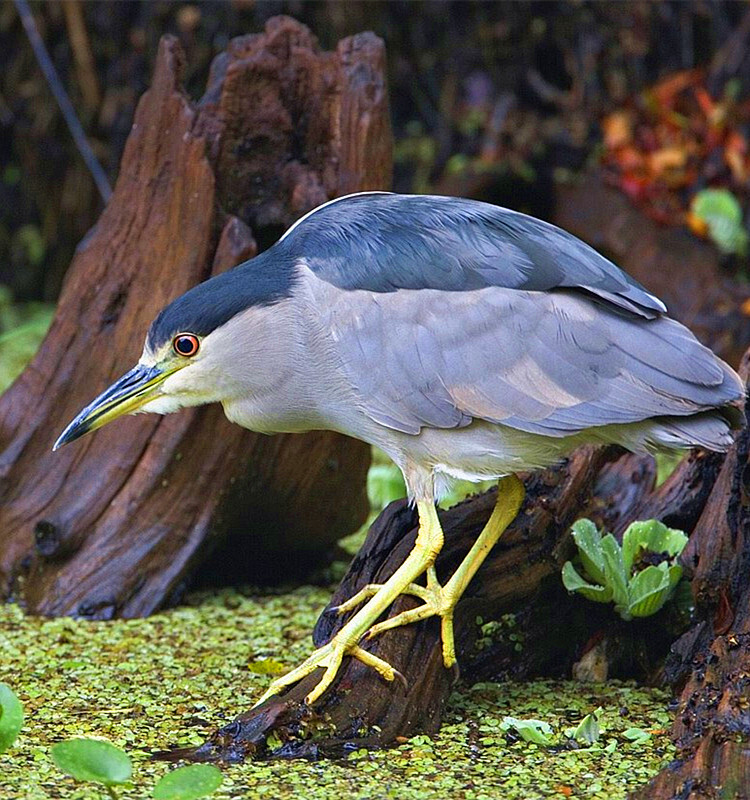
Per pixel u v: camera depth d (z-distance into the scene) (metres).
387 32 18.86
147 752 7.40
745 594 7.88
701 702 7.41
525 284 7.89
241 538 11.11
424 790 6.86
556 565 8.90
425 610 8.08
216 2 18.25
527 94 19.28
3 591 10.61
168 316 8.31
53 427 10.73
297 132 10.76
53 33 19.06
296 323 8.13
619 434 7.95
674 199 17.25
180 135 10.33
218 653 9.34
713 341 15.26
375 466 14.65
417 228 8.23
